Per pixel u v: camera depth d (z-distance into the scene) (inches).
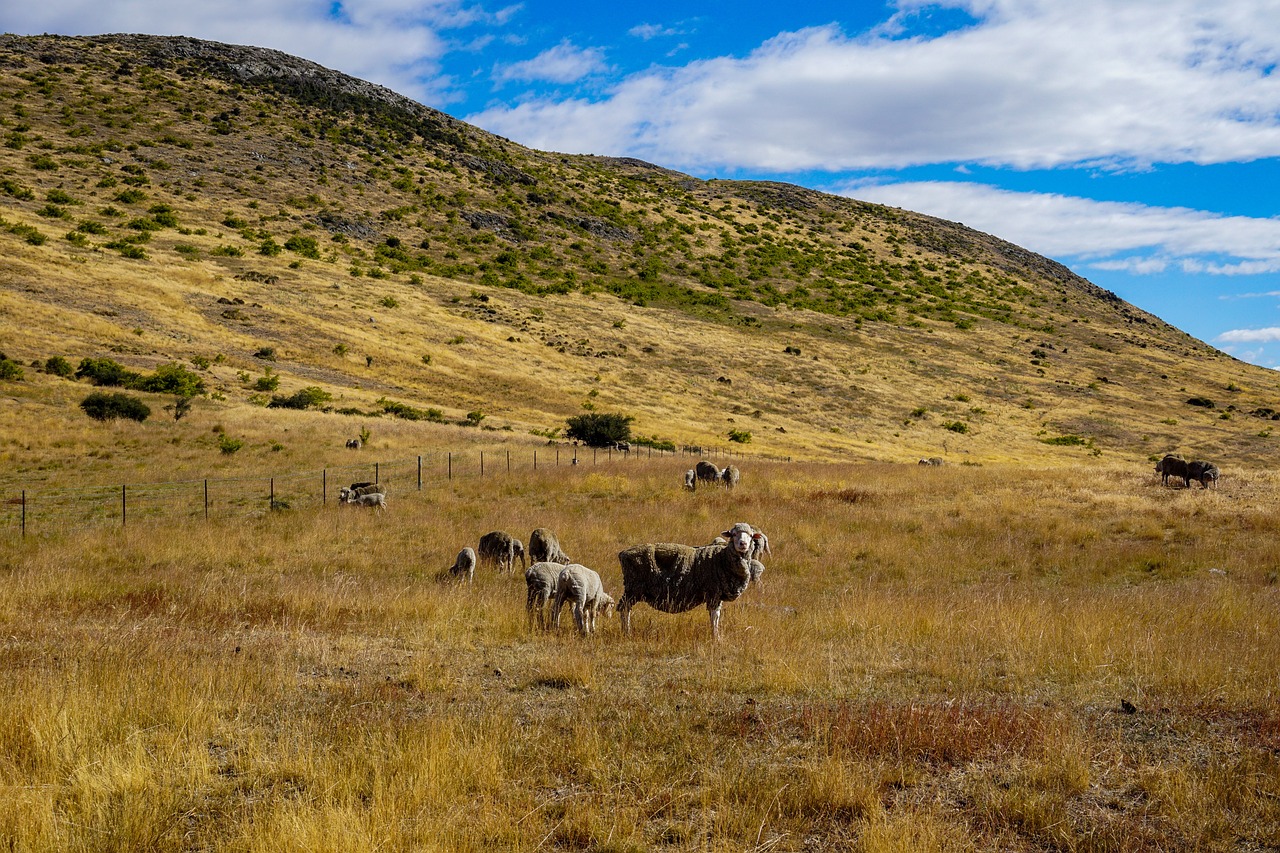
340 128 6727.4
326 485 1120.2
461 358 3078.2
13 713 240.8
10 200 3703.3
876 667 333.7
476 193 6250.0
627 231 6309.1
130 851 180.4
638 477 1196.5
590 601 417.4
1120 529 821.9
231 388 2139.5
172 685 279.4
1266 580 590.2
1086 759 226.8
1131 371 4441.4
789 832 188.7
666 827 193.0
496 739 232.2
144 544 696.4
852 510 917.2
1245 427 3449.8
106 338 2309.3
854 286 5915.4
